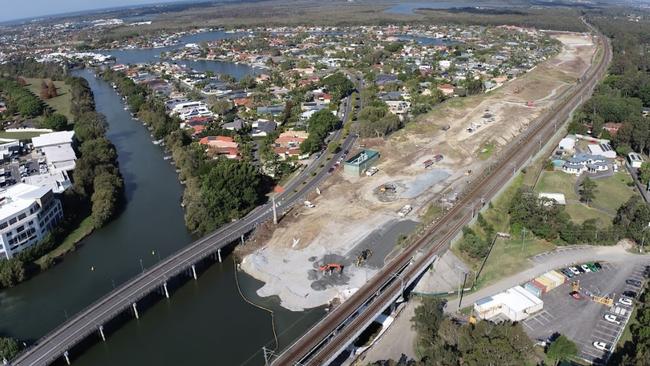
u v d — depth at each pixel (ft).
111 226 576.20
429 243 457.68
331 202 588.50
